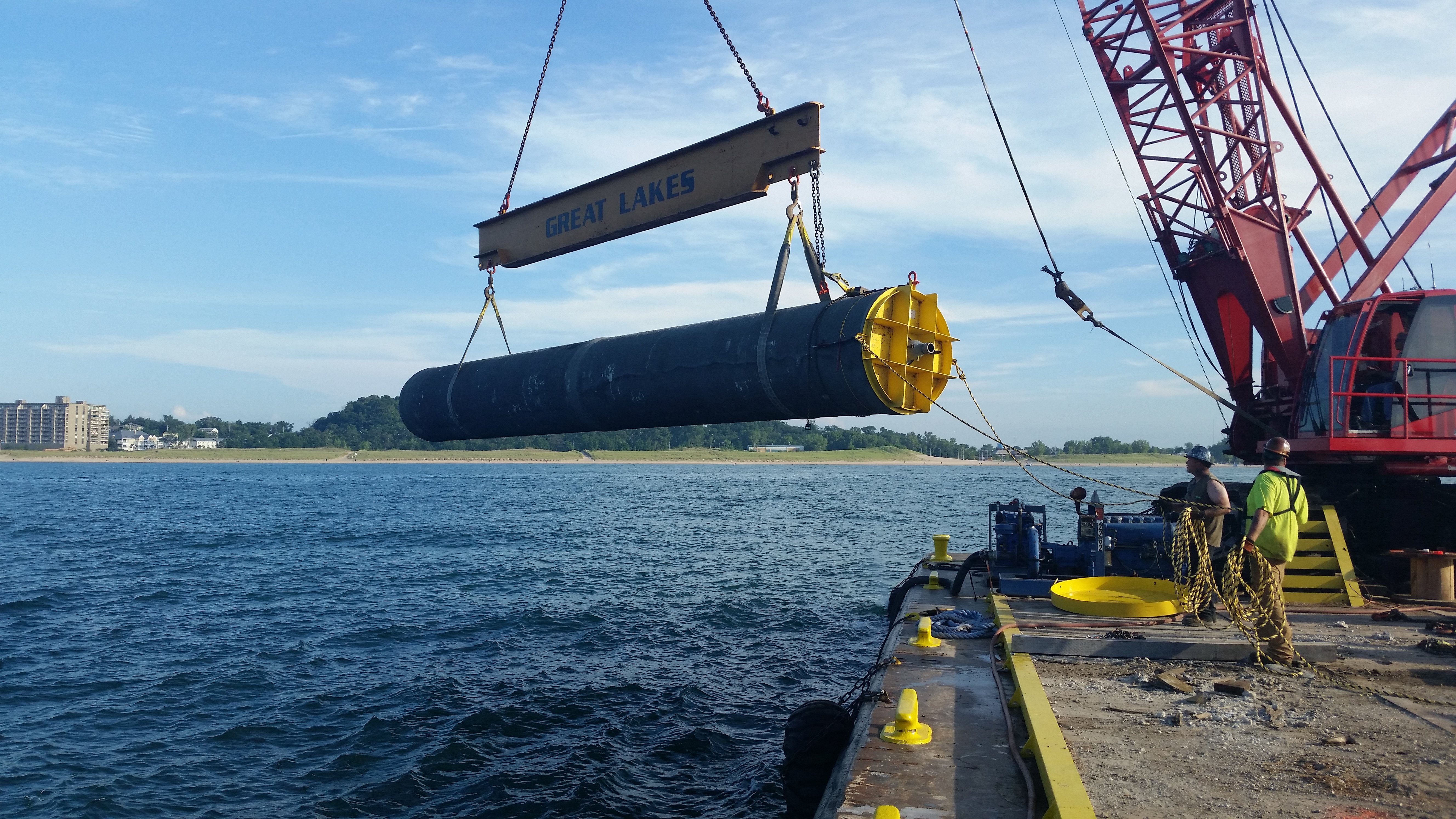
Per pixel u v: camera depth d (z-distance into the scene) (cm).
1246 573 991
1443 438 1057
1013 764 556
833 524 4434
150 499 6838
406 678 1435
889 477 13062
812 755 778
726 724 1219
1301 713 630
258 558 2991
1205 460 934
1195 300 1712
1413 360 1073
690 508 5753
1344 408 1101
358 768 1056
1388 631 884
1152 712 634
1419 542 1127
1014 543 1279
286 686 1383
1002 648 834
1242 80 1688
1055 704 655
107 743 1130
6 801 959
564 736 1166
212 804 955
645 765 1069
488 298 1077
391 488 8962
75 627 1817
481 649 1642
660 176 909
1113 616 922
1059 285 1176
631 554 3073
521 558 2975
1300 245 1633
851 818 477
